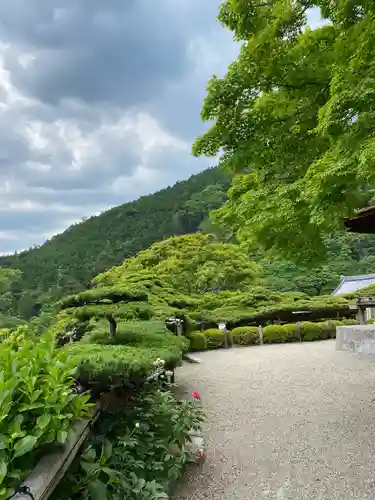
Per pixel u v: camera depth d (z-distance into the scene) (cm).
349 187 334
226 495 287
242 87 451
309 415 465
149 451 296
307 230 430
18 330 346
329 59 420
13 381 185
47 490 169
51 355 227
